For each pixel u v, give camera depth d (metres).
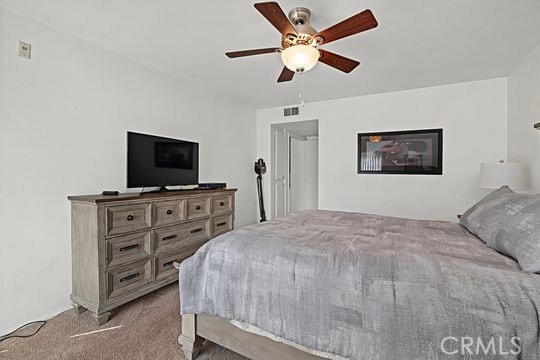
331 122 4.26
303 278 1.27
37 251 2.06
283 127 5.14
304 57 1.80
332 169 4.26
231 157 4.29
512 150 3.02
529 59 2.59
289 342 1.27
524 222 1.24
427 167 3.62
